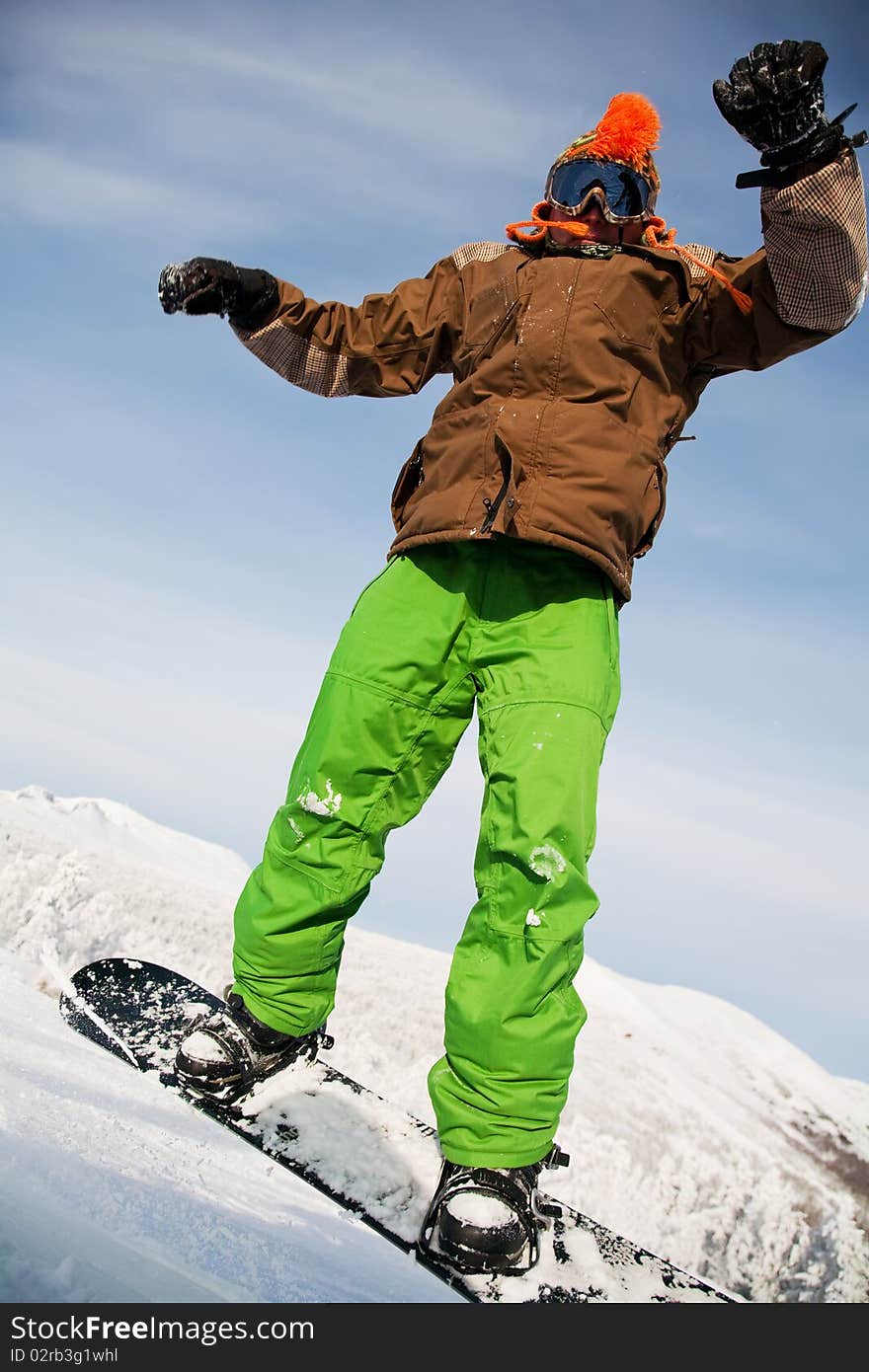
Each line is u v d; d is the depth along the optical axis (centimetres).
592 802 167
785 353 178
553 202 194
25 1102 199
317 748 184
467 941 170
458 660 183
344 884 187
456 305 201
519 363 180
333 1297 163
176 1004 215
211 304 201
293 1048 193
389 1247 243
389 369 208
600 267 183
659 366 183
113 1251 143
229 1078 184
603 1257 165
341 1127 182
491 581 181
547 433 176
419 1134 186
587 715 170
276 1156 173
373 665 183
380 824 187
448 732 187
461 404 188
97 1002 212
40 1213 143
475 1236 151
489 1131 160
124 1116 230
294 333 206
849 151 155
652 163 194
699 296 182
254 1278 157
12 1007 304
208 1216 179
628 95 193
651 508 183
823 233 158
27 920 945
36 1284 125
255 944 189
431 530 180
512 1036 160
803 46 152
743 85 155
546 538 171
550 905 161
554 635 175
